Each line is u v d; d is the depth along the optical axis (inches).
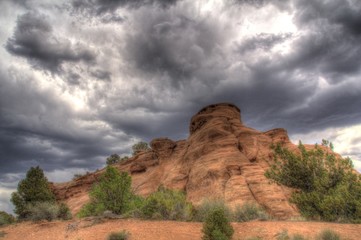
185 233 589.0
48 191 1341.0
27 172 1346.0
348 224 614.2
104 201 863.7
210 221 548.1
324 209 743.1
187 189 1662.2
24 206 1214.3
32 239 705.6
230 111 2063.2
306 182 874.1
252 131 1841.8
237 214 778.2
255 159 1626.5
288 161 900.0
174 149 2300.7
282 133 1792.6
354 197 748.0
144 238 568.4
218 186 1453.0
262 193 1291.8
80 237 620.7
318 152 884.0
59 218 1003.9
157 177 2098.9
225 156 1647.4
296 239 504.4
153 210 745.6
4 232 845.8
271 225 608.4
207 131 1888.5
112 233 575.5
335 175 830.5
